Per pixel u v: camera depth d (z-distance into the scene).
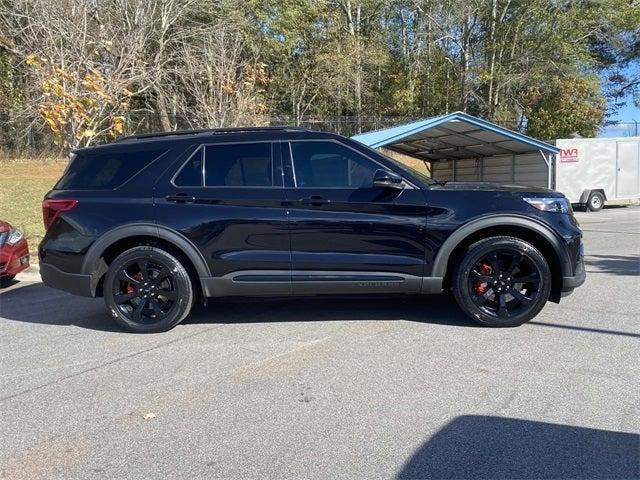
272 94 27.23
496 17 28.31
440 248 5.15
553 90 26.41
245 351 4.83
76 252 5.37
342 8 30.45
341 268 5.20
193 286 5.48
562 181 18.28
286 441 3.27
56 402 3.90
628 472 2.87
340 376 4.20
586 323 5.34
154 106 19.53
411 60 30.19
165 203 5.30
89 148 5.69
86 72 9.84
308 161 5.31
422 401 3.73
